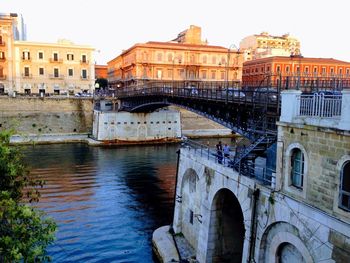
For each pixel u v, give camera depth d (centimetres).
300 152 1273
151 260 2150
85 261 2108
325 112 1191
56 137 6388
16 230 882
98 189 3503
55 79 8319
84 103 6900
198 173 2078
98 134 6131
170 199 3278
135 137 6341
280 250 1378
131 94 5969
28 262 873
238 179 1628
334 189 1097
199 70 9325
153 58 8962
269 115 1970
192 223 2191
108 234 2484
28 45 8006
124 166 4500
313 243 1159
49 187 3497
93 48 8581
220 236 1922
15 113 6391
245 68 9962
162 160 4912
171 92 4147
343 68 8894
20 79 8006
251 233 1502
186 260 2014
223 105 2872
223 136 7100
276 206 1355
